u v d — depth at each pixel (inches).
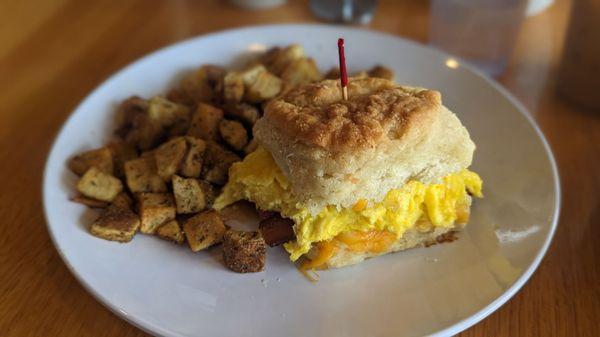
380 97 9.0
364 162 8.3
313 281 8.8
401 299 8.3
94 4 16.2
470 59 13.8
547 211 9.2
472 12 13.2
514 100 11.3
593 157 11.4
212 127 10.8
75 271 8.2
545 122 12.3
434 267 8.9
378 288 8.6
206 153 10.4
